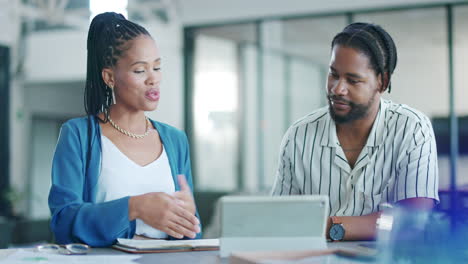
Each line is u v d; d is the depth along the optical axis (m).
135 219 1.73
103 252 1.52
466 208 1.52
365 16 6.71
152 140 1.87
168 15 7.71
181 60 7.67
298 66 7.08
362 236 1.67
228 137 7.52
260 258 1.23
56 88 10.64
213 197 7.54
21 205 9.72
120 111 1.83
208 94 7.59
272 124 7.29
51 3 8.66
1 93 9.40
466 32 6.29
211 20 7.52
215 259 1.37
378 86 1.77
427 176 1.77
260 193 7.39
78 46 9.25
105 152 1.79
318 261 1.22
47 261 1.36
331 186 1.92
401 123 1.84
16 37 9.38
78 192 1.73
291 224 1.38
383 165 1.86
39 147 10.44
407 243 1.34
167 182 1.83
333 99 1.76
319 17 6.95
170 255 1.45
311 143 1.94
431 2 6.38
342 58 1.71
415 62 6.42
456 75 6.30
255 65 7.34
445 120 6.23
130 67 1.77
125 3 7.83
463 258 1.26
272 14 7.18
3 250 1.56
